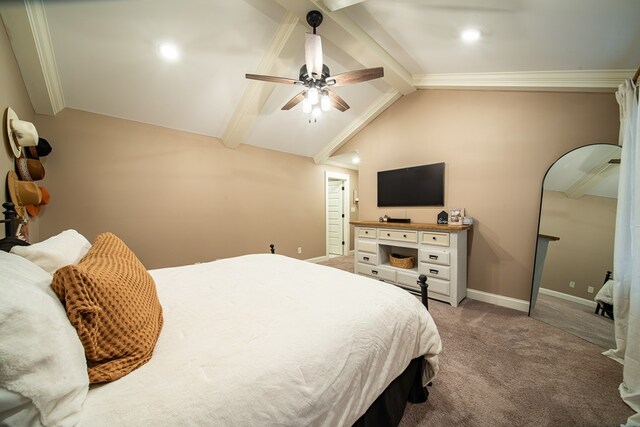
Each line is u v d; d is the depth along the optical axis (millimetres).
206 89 2754
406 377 1309
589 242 2166
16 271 668
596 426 1259
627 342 1440
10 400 465
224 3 1935
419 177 3400
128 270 969
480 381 1572
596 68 2074
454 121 3094
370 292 1342
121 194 2873
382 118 3877
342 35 2252
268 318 1053
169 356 798
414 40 2348
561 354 1847
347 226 5934
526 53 2121
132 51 2145
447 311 2619
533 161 2570
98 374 668
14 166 1873
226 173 3748
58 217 2520
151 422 564
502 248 2773
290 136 4125
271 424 661
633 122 1662
